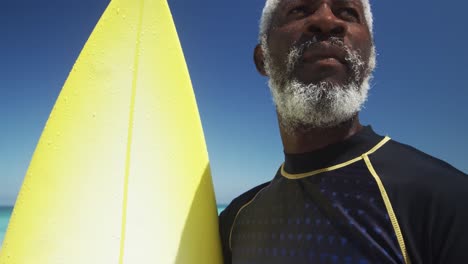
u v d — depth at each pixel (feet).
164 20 1.86
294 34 1.51
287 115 1.56
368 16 1.60
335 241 1.31
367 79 1.56
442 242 1.18
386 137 1.50
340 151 1.46
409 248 1.21
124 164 1.60
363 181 1.36
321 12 1.48
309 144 1.54
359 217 1.30
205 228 1.74
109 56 1.73
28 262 1.52
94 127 1.64
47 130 1.71
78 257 1.50
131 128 1.65
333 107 1.41
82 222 1.53
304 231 1.39
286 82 1.53
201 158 1.87
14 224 1.62
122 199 1.56
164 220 1.61
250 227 1.61
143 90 1.72
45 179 1.61
